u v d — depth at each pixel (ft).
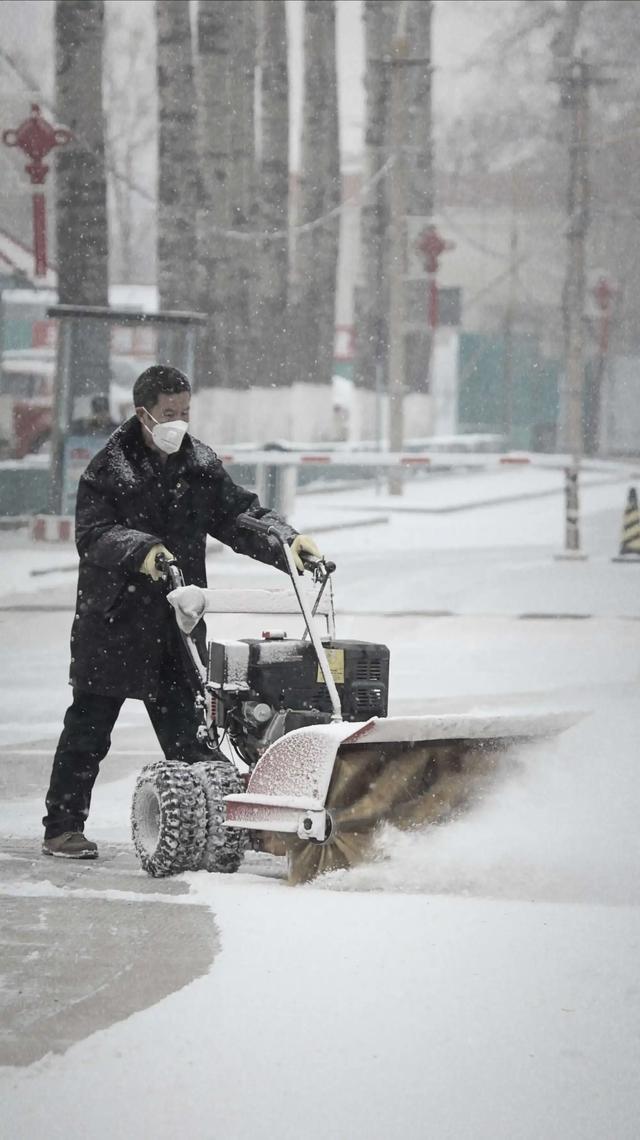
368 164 465.06
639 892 59.36
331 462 276.41
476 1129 38.01
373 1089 40.19
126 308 437.99
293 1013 45.47
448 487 442.09
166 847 64.34
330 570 67.46
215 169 375.45
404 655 148.36
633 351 552.82
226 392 375.25
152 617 69.62
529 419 561.43
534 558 252.62
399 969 49.49
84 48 309.83
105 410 270.26
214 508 71.10
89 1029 44.16
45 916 56.59
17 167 435.53
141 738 112.78
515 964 49.98
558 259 543.39
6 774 98.73
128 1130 37.78
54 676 139.85
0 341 365.40
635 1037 43.73
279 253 409.49
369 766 63.31
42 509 305.32
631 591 204.44
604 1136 37.73
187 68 346.74
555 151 523.29
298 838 62.34
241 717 67.46
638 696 120.67
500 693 124.26
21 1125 38.01
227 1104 39.27
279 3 412.57
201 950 51.80
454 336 556.10
